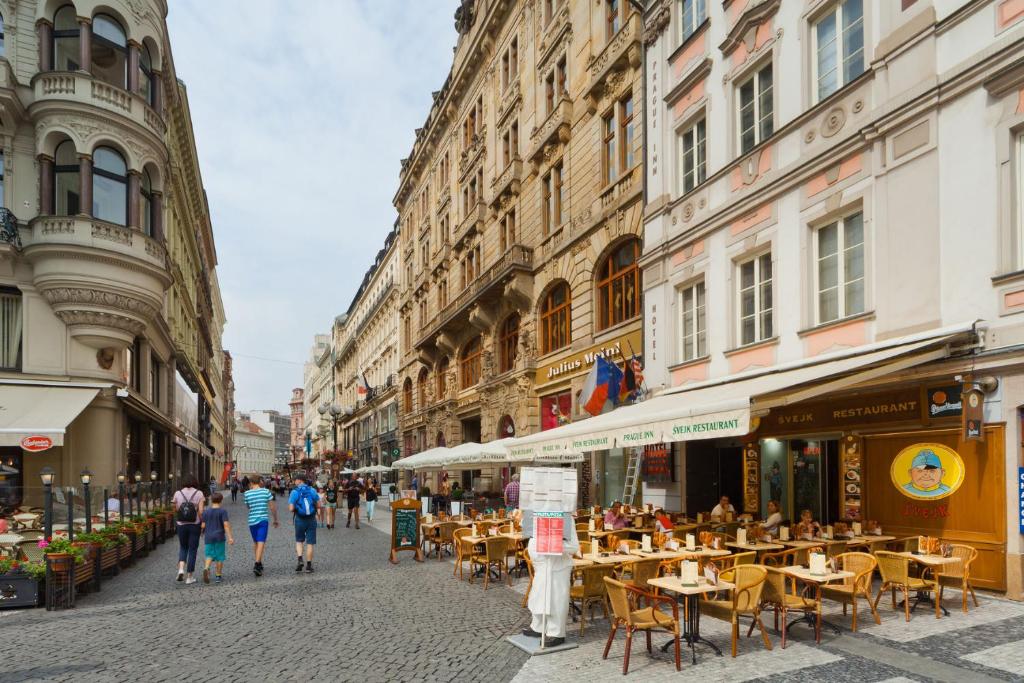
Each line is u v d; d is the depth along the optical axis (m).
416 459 20.11
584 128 19.92
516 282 23.02
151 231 21.25
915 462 8.88
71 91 18.48
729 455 14.20
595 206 19.05
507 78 27.02
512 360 25.70
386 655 6.57
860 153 9.97
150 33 21.16
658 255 15.18
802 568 7.15
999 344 7.77
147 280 20.02
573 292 20.20
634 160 17.09
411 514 13.31
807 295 10.92
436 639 7.16
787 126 11.35
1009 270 7.79
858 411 9.76
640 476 15.68
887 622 7.12
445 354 33.91
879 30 9.73
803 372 9.71
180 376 33.38
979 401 7.89
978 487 8.00
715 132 13.54
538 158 23.06
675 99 14.98
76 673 6.14
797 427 11.02
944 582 7.72
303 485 12.39
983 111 8.17
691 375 14.00
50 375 18.28
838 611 7.75
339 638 7.25
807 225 11.01
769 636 6.95
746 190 12.42
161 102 21.88
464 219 31.80
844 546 8.57
